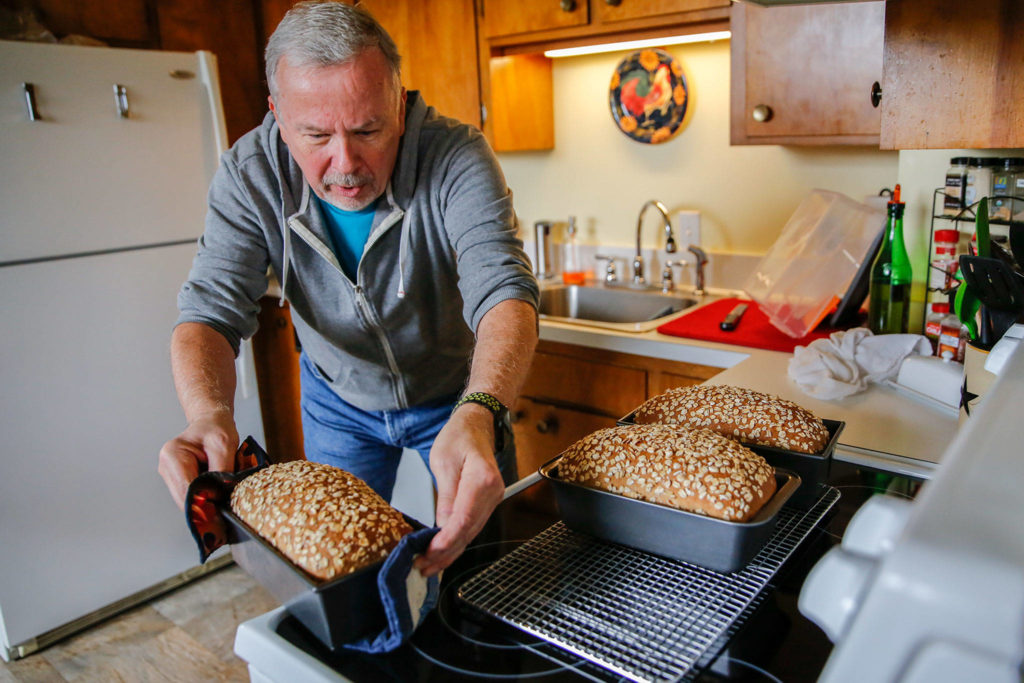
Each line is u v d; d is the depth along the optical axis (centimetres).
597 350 198
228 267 125
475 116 232
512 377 96
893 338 141
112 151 202
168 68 210
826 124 171
